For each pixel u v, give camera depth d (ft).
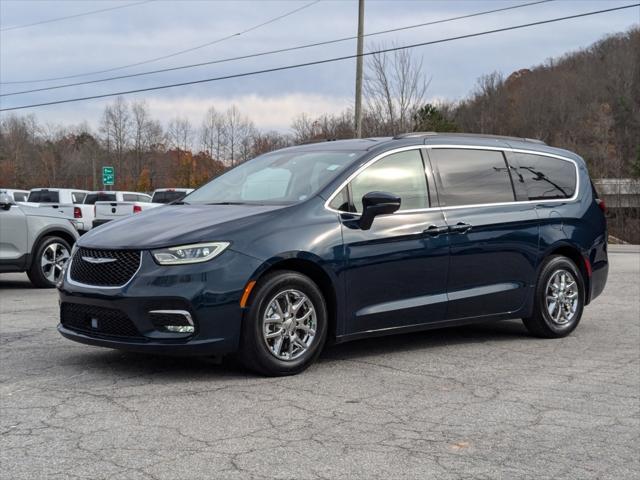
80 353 21.52
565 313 25.63
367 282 20.47
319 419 15.62
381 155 21.75
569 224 25.67
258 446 13.88
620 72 297.94
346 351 22.56
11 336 24.13
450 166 23.15
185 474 12.45
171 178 215.72
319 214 19.95
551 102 282.77
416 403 17.01
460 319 22.79
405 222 21.39
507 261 23.79
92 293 18.60
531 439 14.70
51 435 14.37
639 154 220.64
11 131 251.39
